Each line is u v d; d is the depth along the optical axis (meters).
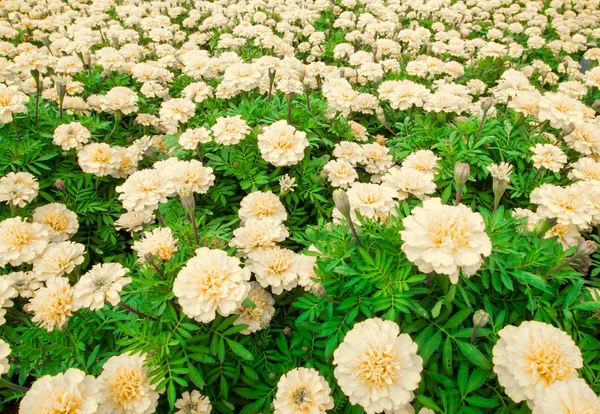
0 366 0.28
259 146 0.46
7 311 0.38
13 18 1.08
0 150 0.49
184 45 0.89
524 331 0.26
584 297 0.33
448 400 0.28
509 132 0.51
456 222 0.26
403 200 0.40
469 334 0.29
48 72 0.70
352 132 0.56
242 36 0.92
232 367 0.33
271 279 0.35
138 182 0.41
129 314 0.35
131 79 0.75
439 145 0.50
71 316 0.36
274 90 0.64
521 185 0.47
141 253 0.33
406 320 0.30
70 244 0.40
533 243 0.35
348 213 0.31
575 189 0.37
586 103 0.77
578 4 1.32
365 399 0.25
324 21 1.10
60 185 0.48
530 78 0.84
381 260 0.31
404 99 0.56
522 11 1.23
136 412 0.28
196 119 0.58
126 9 1.11
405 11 1.20
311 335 0.35
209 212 0.46
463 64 0.92
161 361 0.30
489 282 0.33
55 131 0.50
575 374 0.25
